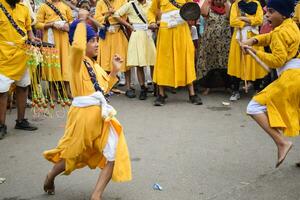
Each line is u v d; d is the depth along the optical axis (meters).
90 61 3.99
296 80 4.33
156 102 7.46
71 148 3.88
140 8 7.93
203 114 6.92
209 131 6.09
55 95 7.68
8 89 5.86
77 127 3.85
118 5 8.02
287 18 4.41
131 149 5.46
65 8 7.78
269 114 4.39
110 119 3.80
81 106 3.86
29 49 6.01
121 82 9.00
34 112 6.93
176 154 5.27
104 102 3.85
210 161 5.05
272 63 4.36
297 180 4.52
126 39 8.11
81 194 4.31
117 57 4.05
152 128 6.27
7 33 5.78
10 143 5.77
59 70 7.10
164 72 7.37
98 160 4.09
